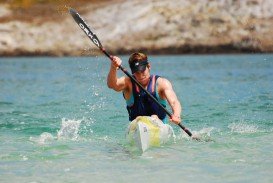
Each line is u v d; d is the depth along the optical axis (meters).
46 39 161.88
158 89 29.81
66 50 158.25
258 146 27.91
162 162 24.52
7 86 71.94
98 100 52.47
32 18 169.88
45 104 50.59
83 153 27.02
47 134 33.34
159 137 28.34
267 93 55.00
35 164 24.59
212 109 43.78
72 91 62.88
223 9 155.38
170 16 158.50
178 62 116.69
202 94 56.00
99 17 164.50
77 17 31.86
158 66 104.62
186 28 154.88
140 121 27.95
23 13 172.75
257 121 37.09
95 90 62.00
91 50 156.25
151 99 29.38
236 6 154.50
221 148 27.56
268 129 33.78
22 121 39.25
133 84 29.59
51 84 73.50
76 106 48.31
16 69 108.44
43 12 172.50
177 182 20.95
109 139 31.33
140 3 166.62
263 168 22.89
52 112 44.41
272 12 150.62
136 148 27.52
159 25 157.50
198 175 21.94
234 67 98.12
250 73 82.50
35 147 28.81
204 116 39.94
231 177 21.48
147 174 22.33
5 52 161.12
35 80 81.19
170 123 36.66
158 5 163.88
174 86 65.88
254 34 147.88
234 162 24.16
